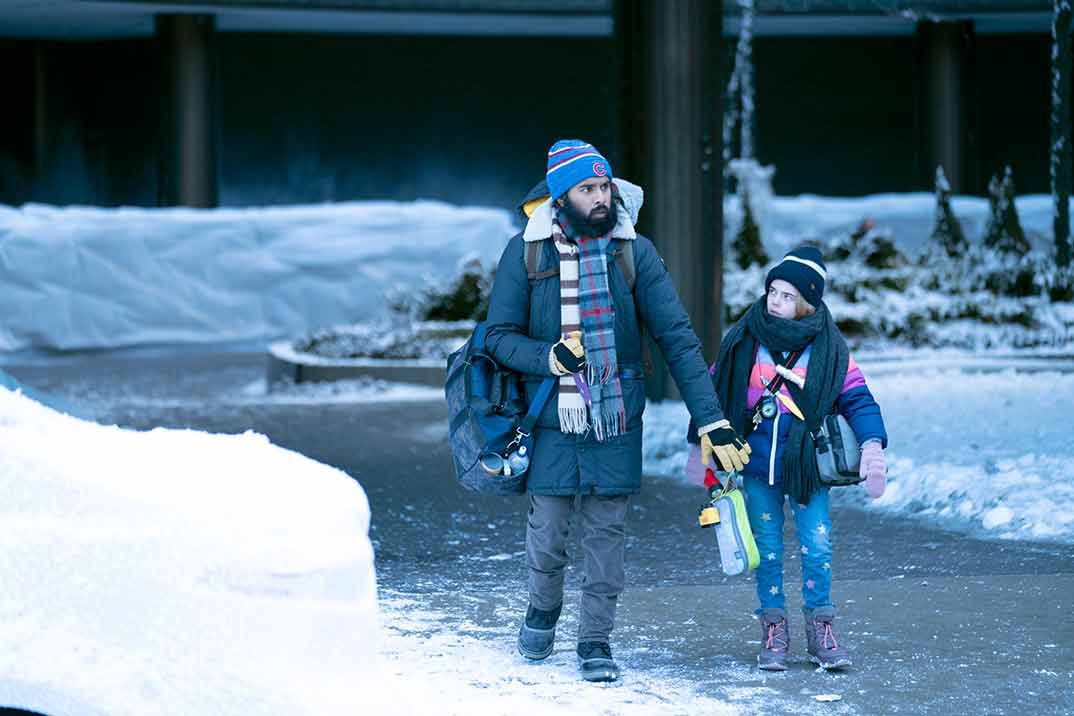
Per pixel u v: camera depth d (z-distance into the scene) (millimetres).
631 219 13719
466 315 46156
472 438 13352
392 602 16734
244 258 58469
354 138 93000
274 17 78250
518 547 20484
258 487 10172
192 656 9508
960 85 81250
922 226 62656
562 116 94438
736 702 12523
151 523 9641
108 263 57031
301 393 41969
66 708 9438
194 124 75688
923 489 22750
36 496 9695
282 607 9578
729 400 13789
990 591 16766
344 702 9641
